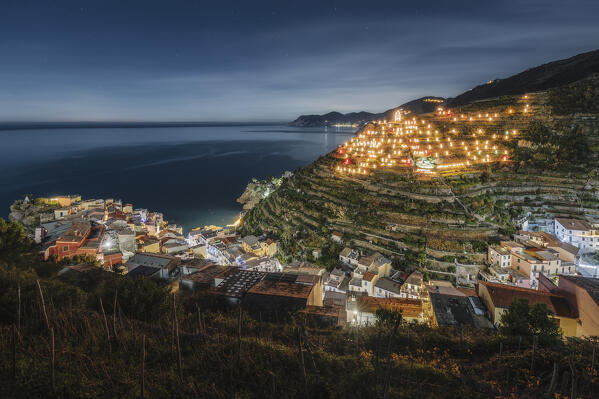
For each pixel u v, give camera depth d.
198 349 23.11
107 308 30.36
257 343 24.11
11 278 29.61
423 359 25.39
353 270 72.12
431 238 76.75
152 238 98.94
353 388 19.97
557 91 120.69
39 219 105.06
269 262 81.00
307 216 93.56
